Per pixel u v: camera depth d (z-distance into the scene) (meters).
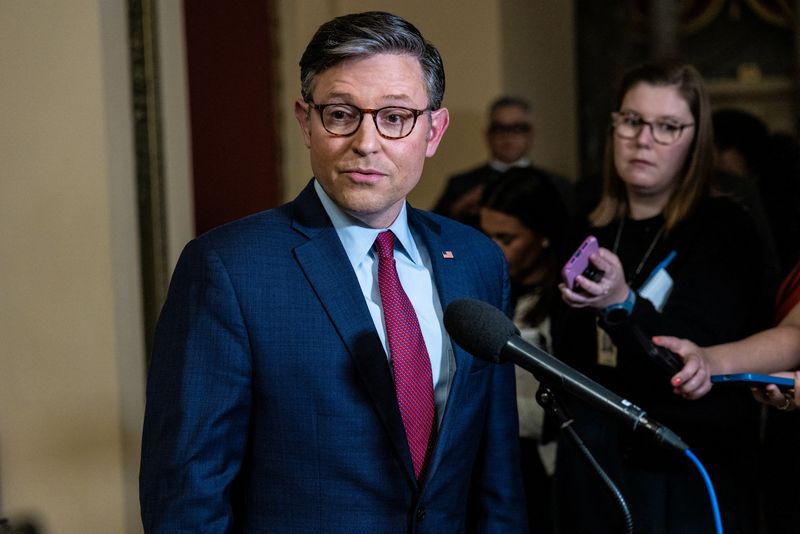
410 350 3.17
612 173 4.75
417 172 3.07
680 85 4.53
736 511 4.29
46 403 5.99
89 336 5.92
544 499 5.09
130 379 5.97
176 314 3.09
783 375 3.91
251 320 3.05
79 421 5.95
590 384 2.86
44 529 6.02
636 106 4.54
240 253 3.10
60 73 5.89
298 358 3.06
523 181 5.36
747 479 4.37
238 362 3.04
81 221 5.90
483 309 2.95
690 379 4.00
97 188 5.88
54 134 5.92
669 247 4.51
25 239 5.98
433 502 3.16
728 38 14.95
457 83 10.49
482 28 10.44
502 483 3.46
